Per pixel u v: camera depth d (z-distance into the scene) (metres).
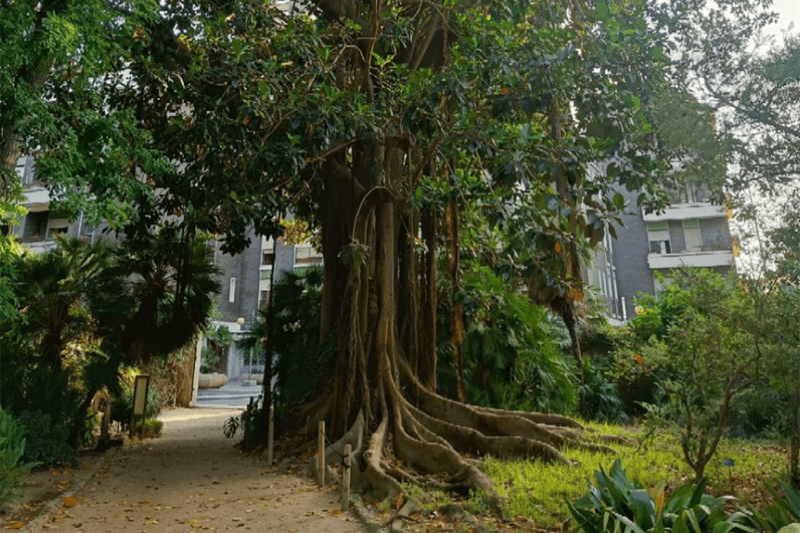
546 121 11.68
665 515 4.63
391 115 10.77
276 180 12.14
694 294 6.78
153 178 12.39
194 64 10.88
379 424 10.62
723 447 9.21
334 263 12.90
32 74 6.90
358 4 12.66
